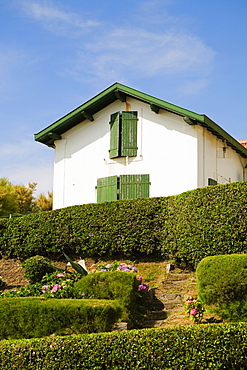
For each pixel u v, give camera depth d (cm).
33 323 926
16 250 1705
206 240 1362
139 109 1895
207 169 1820
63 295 1098
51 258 1669
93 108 1966
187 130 1780
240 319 957
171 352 800
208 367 801
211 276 984
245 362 827
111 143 1928
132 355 793
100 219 1606
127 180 1856
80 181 1998
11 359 784
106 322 925
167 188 1784
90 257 1623
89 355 788
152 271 1443
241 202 1325
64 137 2075
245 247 1300
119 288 1079
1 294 1175
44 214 1698
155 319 1103
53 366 779
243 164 2308
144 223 1546
